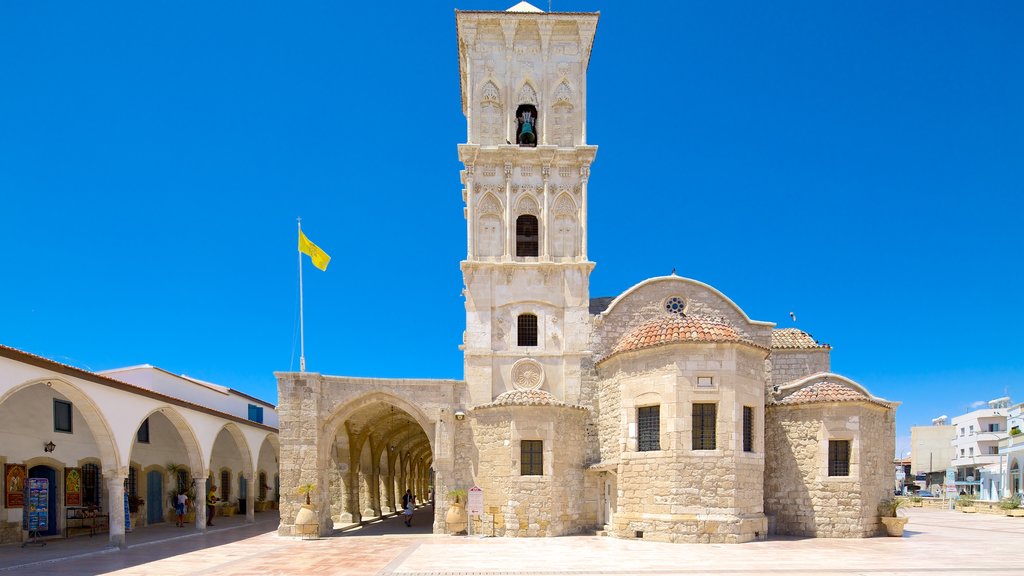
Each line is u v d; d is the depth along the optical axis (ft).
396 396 109.60
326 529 106.01
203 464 113.29
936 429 362.53
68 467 105.09
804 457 96.27
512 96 123.85
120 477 87.10
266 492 183.11
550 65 124.98
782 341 118.11
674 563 68.74
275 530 115.96
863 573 61.67
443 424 108.37
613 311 115.24
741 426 89.61
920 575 60.70
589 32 125.39
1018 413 289.74
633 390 93.91
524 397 104.37
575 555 75.87
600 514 103.86
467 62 127.03
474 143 121.29
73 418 107.14
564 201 120.78
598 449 108.17
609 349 113.70
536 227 121.49
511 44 124.88
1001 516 160.86
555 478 100.58
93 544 92.32
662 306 114.93
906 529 112.06
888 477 100.37
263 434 148.77
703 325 93.45
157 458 129.08
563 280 117.29
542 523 98.63
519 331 116.78
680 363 89.56
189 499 139.13
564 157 120.88
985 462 304.71
